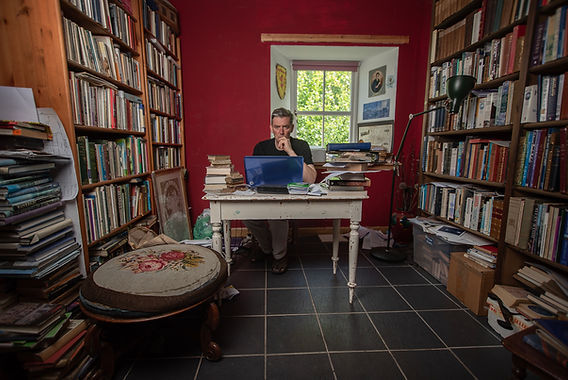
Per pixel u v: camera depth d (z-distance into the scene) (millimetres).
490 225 1631
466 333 1434
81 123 1359
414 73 2877
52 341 1024
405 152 2986
